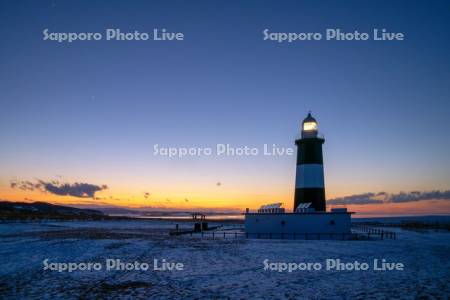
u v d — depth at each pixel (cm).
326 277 1582
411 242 3278
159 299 1198
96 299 1193
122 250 2528
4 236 3903
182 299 1201
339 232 3372
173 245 2894
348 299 1212
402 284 1445
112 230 5434
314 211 3462
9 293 1266
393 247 2777
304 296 1248
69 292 1284
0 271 1688
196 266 1842
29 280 1486
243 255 2252
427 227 7119
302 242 3114
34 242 3116
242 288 1362
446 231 5788
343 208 3434
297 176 3744
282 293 1290
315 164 3656
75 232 4728
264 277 1572
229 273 1658
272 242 3122
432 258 2178
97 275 1600
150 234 4456
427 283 1466
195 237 3825
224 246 2792
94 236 3950
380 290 1340
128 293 1277
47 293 1269
